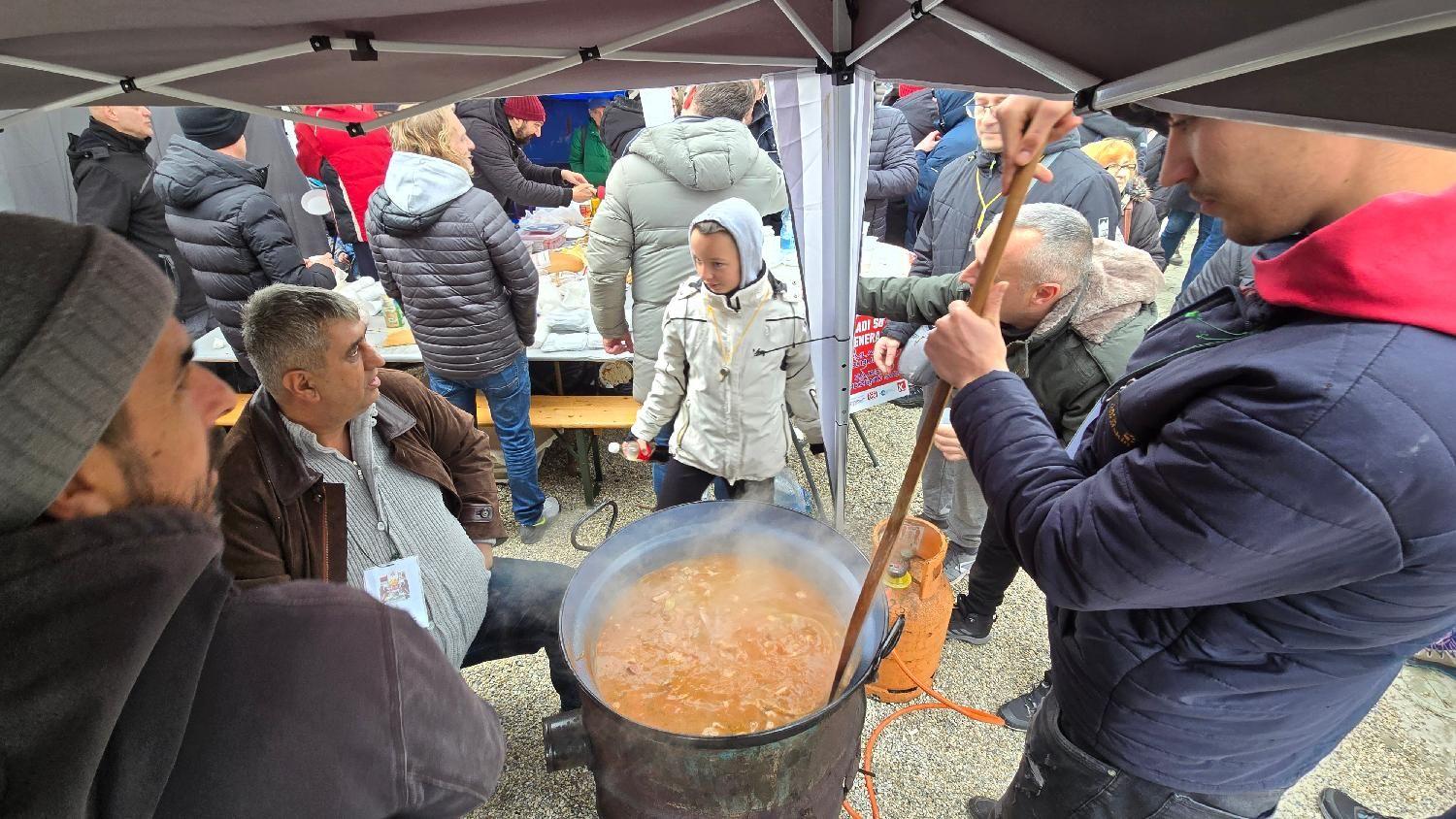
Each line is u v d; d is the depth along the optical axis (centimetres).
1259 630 91
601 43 106
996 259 98
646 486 346
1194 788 110
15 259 40
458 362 265
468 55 102
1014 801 141
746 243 205
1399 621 82
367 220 257
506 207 481
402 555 165
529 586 204
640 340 277
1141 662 103
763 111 440
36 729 40
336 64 104
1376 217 71
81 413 42
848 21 117
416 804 61
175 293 52
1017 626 256
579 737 135
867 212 437
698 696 134
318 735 52
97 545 43
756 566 159
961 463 245
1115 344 178
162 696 45
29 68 90
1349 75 54
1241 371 77
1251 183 79
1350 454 69
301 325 136
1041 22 73
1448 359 69
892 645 123
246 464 144
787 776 123
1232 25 56
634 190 254
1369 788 198
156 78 95
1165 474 81
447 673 66
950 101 455
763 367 227
